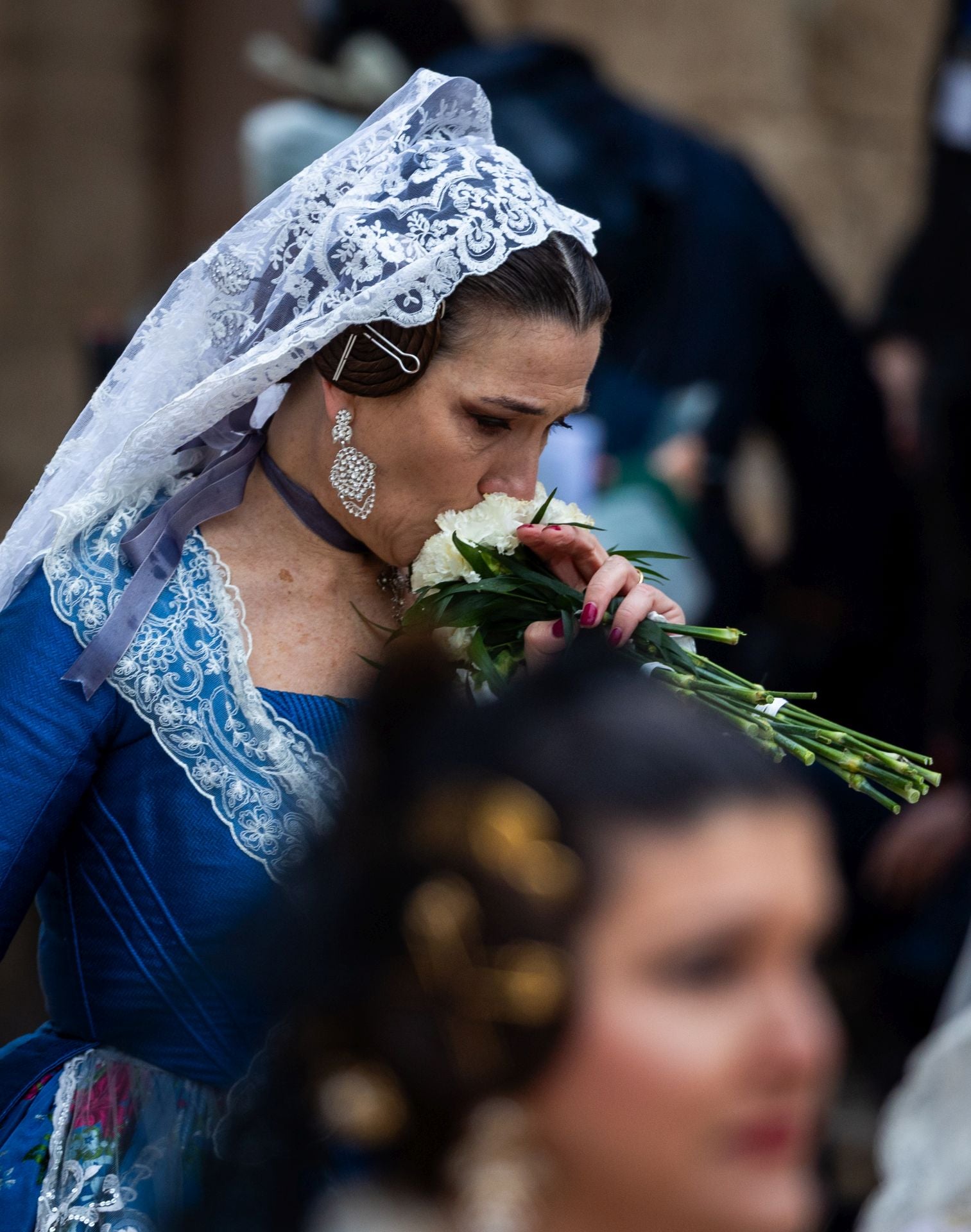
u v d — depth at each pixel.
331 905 2.74
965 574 11.62
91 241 20.34
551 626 5.49
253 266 5.71
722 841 2.62
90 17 20.11
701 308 11.97
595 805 2.63
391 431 5.45
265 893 3.05
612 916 2.60
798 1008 2.64
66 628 5.43
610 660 2.89
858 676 13.34
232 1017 5.21
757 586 12.92
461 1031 2.60
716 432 11.92
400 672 2.90
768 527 17.47
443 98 5.72
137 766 5.42
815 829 2.70
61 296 20.41
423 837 2.66
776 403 13.17
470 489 5.55
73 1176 5.30
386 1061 2.66
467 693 3.04
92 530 5.62
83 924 5.52
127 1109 5.39
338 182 5.65
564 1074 2.61
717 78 20.58
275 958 2.87
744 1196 2.59
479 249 5.26
